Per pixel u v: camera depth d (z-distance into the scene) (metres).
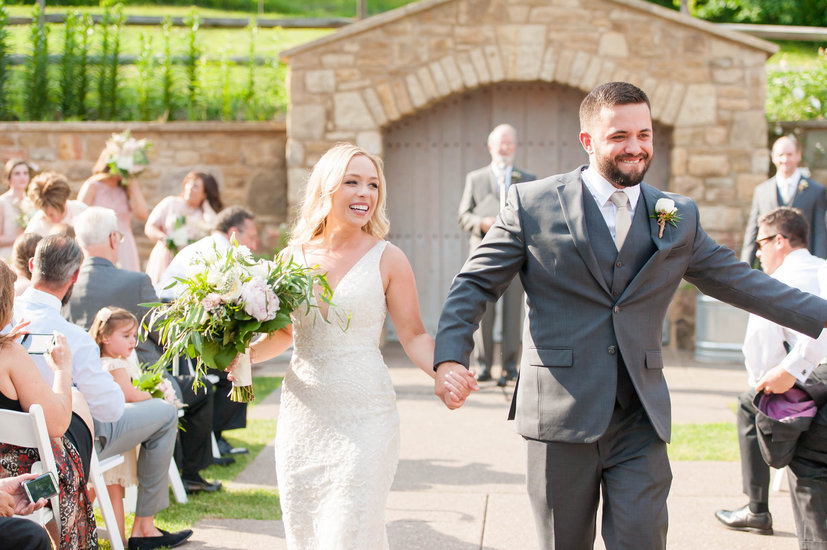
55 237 3.72
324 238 3.11
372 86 9.06
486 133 9.53
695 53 8.89
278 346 3.23
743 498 4.67
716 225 8.98
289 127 9.09
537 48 8.96
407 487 4.89
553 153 9.48
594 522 2.94
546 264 2.89
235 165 9.45
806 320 2.89
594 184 2.95
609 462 2.84
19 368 3.12
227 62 10.73
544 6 8.94
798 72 10.33
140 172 7.60
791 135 9.13
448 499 4.68
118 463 3.97
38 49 10.40
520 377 3.00
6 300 3.07
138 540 3.96
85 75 10.45
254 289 2.83
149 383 4.30
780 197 7.55
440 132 9.56
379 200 3.12
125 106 10.49
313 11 17.17
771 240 4.08
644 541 2.70
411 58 9.03
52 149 9.42
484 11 8.97
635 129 2.78
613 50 8.94
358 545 2.79
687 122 8.95
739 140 8.93
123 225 7.68
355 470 2.83
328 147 9.11
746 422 4.19
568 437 2.81
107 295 4.55
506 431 6.07
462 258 9.60
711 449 5.54
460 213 7.45
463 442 5.80
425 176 9.59
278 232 9.41
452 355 2.85
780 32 10.63
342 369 2.92
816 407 3.46
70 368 3.29
